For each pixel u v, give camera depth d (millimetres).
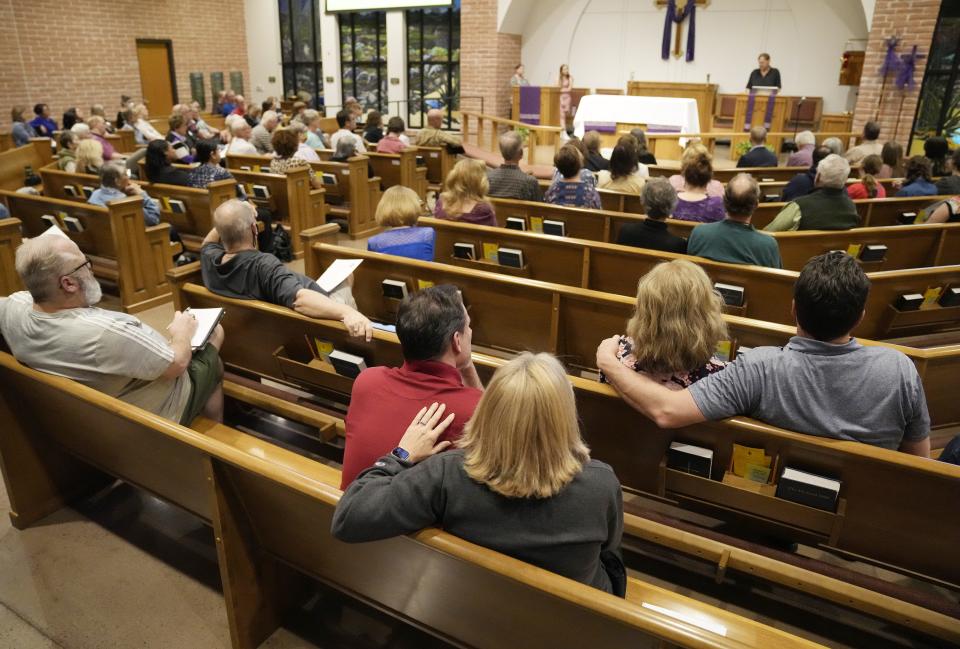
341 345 2707
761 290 3309
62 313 2328
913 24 9414
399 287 3389
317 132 9516
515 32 14070
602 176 5684
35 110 10938
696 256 3441
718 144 13094
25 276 2283
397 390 1749
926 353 2383
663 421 1918
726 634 1284
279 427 3229
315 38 16422
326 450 3029
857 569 2436
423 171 8117
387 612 1931
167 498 2357
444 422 1654
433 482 1464
